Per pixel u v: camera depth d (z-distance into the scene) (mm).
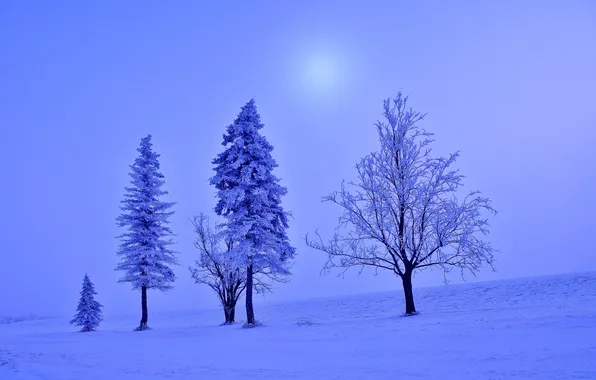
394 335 13492
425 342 11461
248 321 24281
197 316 51594
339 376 8312
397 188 22781
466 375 7500
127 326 43812
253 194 25484
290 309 45000
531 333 11078
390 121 23797
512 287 35875
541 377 6902
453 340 11297
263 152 26328
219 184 27219
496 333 11688
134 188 34031
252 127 26391
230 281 32750
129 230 33000
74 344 19391
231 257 25281
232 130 27469
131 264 32062
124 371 10516
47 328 50094
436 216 21641
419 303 35188
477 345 10195
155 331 26500
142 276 31125
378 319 20922
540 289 32625
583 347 8727
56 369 11305
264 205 26781
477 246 21156
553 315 15000
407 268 22234
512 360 8266
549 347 9062
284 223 27594
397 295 44312
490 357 8734
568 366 7371
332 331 16453
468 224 21359
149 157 35125
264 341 15250
